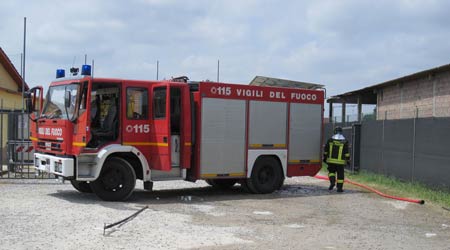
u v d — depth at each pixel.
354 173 18.41
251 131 12.70
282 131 13.27
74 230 7.71
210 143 12.03
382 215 10.12
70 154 10.41
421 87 25.97
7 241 6.92
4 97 23.36
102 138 10.71
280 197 12.50
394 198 12.38
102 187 10.80
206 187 14.27
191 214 9.59
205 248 6.92
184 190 13.51
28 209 9.42
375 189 14.09
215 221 8.93
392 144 15.88
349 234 8.18
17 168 16.12
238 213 9.90
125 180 10.90
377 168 17.11
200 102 11.85
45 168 11.18
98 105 10.62
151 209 10.03
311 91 13.82
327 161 13.88
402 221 9.51
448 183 12.43
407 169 14.77
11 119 15.41
